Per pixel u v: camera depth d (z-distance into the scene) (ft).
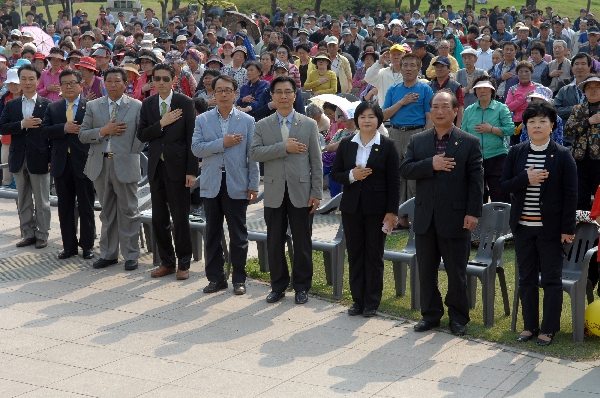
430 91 29.81
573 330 19.42
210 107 36.91
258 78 38.68
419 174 20.01
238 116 23.73
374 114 21.27
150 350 19.31
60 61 39.99
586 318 19.54
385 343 19.69
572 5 156.76
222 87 23.47
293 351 19.17
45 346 19.65
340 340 19.93
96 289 24.50
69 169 27.40
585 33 69.67
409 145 20.79
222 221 24.17
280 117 22.84
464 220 19.80
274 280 23.30
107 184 26.43
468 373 17.65
